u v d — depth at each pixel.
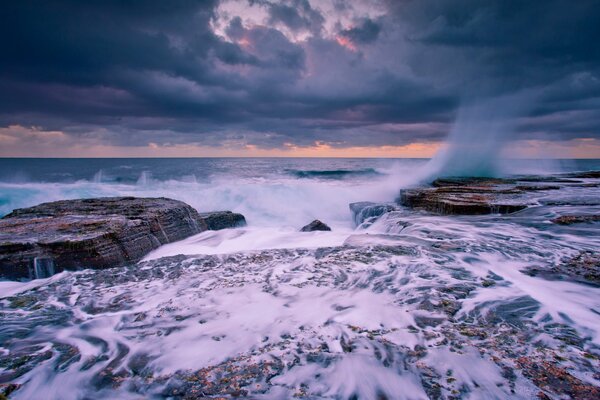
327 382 3.07
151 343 3.97
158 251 9.52
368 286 5.42
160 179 32.53
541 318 4.25
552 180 19.86
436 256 6.91
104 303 5.30
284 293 5.25
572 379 3.02
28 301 5.52
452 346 3.60
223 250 9.57
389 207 14.46
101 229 8.53
